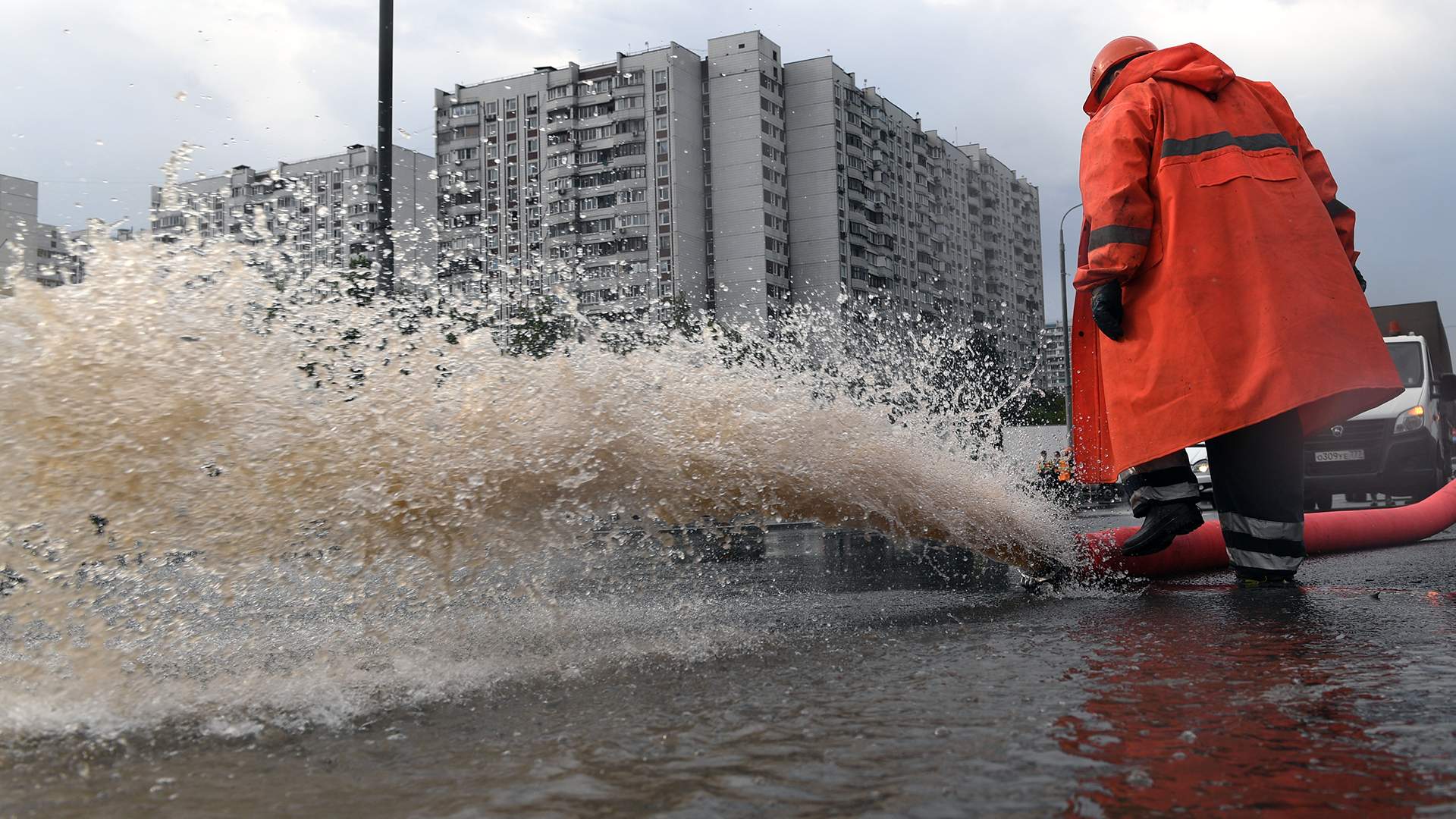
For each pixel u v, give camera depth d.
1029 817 1.39
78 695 2.27
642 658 2.71
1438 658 2.38
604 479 3.23
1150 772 1.56
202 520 2.68
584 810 1.48
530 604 3.27
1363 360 3.78
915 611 3.59
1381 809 1.38
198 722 2.06
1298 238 3.88
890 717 1.97
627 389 3.33
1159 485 4.06
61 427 2.54
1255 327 3.81
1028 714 1.95
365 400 2.92
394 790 1.60
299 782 1.66
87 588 2.54
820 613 3.57
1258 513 3.98
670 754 1.76
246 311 2.87
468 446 3.01
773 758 1.71
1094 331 4.48
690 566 5.45
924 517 3.86
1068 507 4.30
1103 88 4.42
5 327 2.56
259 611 3.23
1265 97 4.24
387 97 10.65
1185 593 3.94
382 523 2.92
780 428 3.57
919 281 102.06
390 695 2.29
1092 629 3.02
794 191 85.88
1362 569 4.76
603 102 81.50
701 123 82.50
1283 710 1.92
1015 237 127.25
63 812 1.53
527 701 2.21
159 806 1.55
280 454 2.77
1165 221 3.94
